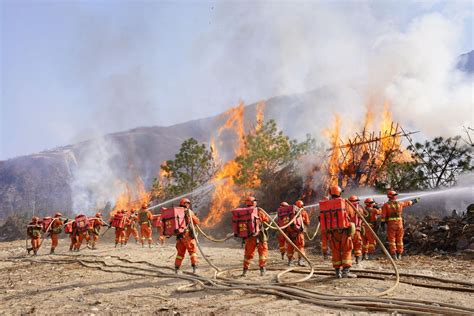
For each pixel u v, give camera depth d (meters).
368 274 10.75
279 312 6.93
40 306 8.25
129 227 24.05
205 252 18.45
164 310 7.43
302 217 13.92
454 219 16.73
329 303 7.38
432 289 8.61
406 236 17.45
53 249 21.23
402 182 23.83
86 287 10.38
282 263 14.04
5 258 19.86
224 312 7.05
